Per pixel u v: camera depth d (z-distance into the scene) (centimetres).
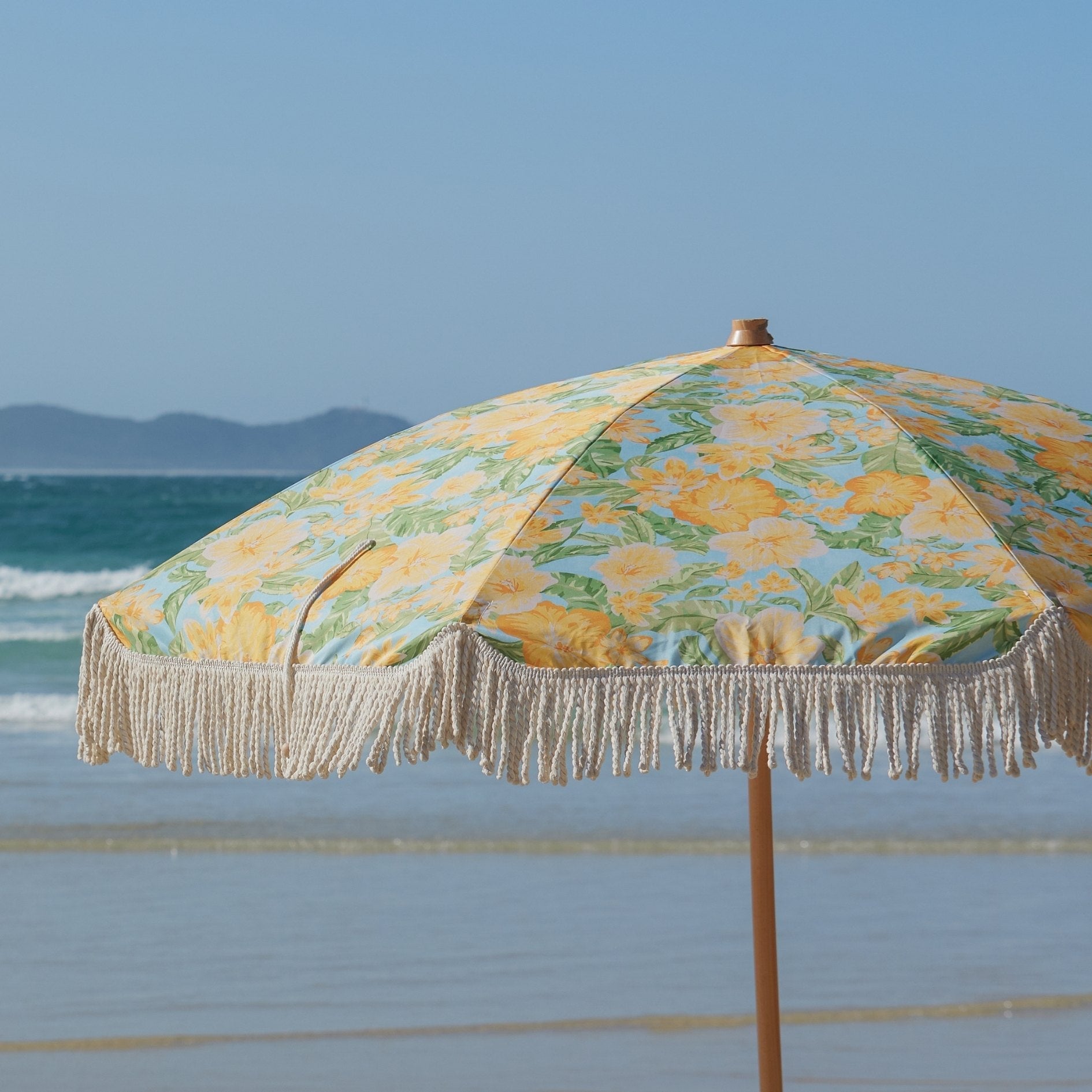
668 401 420
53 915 1475
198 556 446
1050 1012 1198
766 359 451
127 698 431
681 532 361
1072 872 1623
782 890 1555
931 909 1483
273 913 1480
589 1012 1201
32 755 2375
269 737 381
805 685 325
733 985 1261
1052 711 326
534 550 358
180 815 1920
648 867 1666
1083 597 342
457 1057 1112
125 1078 1071
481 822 1869
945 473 376
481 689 333
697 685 327
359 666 350
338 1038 1148
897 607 334
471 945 1375
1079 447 426
